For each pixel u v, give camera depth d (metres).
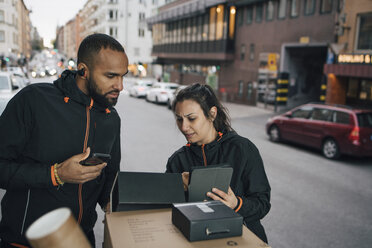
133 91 23.11
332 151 7.77
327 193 5.39
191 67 27.20
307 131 8.45
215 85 22.69
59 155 1.40
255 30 18.61
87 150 1.26
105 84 1.35
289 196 5.17
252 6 18.73
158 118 13.30
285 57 16.39
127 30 47.91
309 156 8.06
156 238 1.01
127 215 1.17
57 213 0.59
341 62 12.29
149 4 48.34
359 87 12.73
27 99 1.36
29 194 1.40
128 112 14.80
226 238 1.03
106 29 47.59
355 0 12.01
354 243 3.72
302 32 15.27
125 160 6.81
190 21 25.38
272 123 9.62
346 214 4.54
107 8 47.09
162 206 1.25
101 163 1.28
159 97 18.34
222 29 20.70
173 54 29.31
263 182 1.58
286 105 16.92
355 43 12.18
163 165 6.55
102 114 1.52
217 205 1.13
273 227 4.05
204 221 1.00
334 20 13.59
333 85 13.02
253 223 1.57
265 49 17.86
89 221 1.59
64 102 1.41
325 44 13.93
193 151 1.65
